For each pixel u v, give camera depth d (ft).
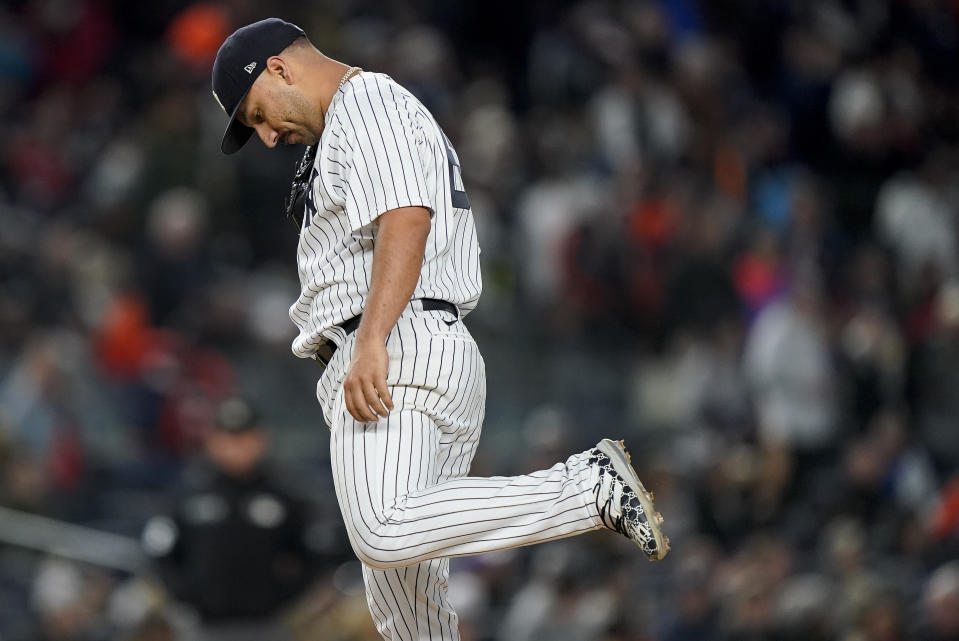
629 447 122.52
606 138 147.74
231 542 75.97
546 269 134.92
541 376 129.80
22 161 136.46
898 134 158.51
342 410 39.58
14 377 109.60
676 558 104.88
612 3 164.04
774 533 107.34
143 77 149.59
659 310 133.90
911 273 144.05
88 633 91.50
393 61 148.97
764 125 160.97
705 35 172.65
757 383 121.29
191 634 77.00
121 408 113.19
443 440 40.70
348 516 38.96
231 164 130.11
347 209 38.70
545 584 88.63
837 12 170.40
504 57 177.27
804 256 142.51
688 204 141.69
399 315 37.78
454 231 40.98
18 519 98.43
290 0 146.92
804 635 92.43
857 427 124.88
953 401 122.93
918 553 104.22
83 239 122.83
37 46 155.84
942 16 178.09
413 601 42.75
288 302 125.59
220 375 117.91
